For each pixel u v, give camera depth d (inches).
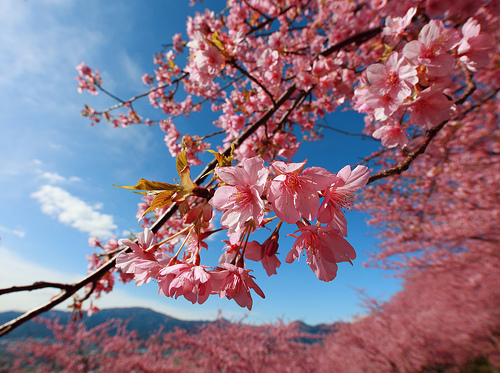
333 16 185.9
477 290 389.1
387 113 47.8
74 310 77.5
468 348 331.3
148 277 41.1
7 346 446.0
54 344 446.0
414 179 260.8
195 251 41.0
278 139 121.0
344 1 165.5
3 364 408.2
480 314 359.3
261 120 103.6
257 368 435.2
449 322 387.2
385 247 430.6
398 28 59.6
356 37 114.6
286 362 479.2
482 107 193.2
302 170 36.2
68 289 54.2
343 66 120.4
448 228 325.4
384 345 416.8
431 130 48.3
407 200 283.7
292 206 34.7
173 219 119.7
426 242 331.9
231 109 133.7
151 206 35.7
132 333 492.1
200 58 85.0
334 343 560.4
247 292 39.2
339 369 474.0
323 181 35.0
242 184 36.2
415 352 368.2
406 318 451.8
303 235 36.9
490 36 45.7
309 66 113.9
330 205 38.6
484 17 72.4
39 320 450.9
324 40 177.0
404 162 45.6
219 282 38.6
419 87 48.4
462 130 212.2
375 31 113.7
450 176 283.4
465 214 297.6
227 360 448.1
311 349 573.9
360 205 348.2
